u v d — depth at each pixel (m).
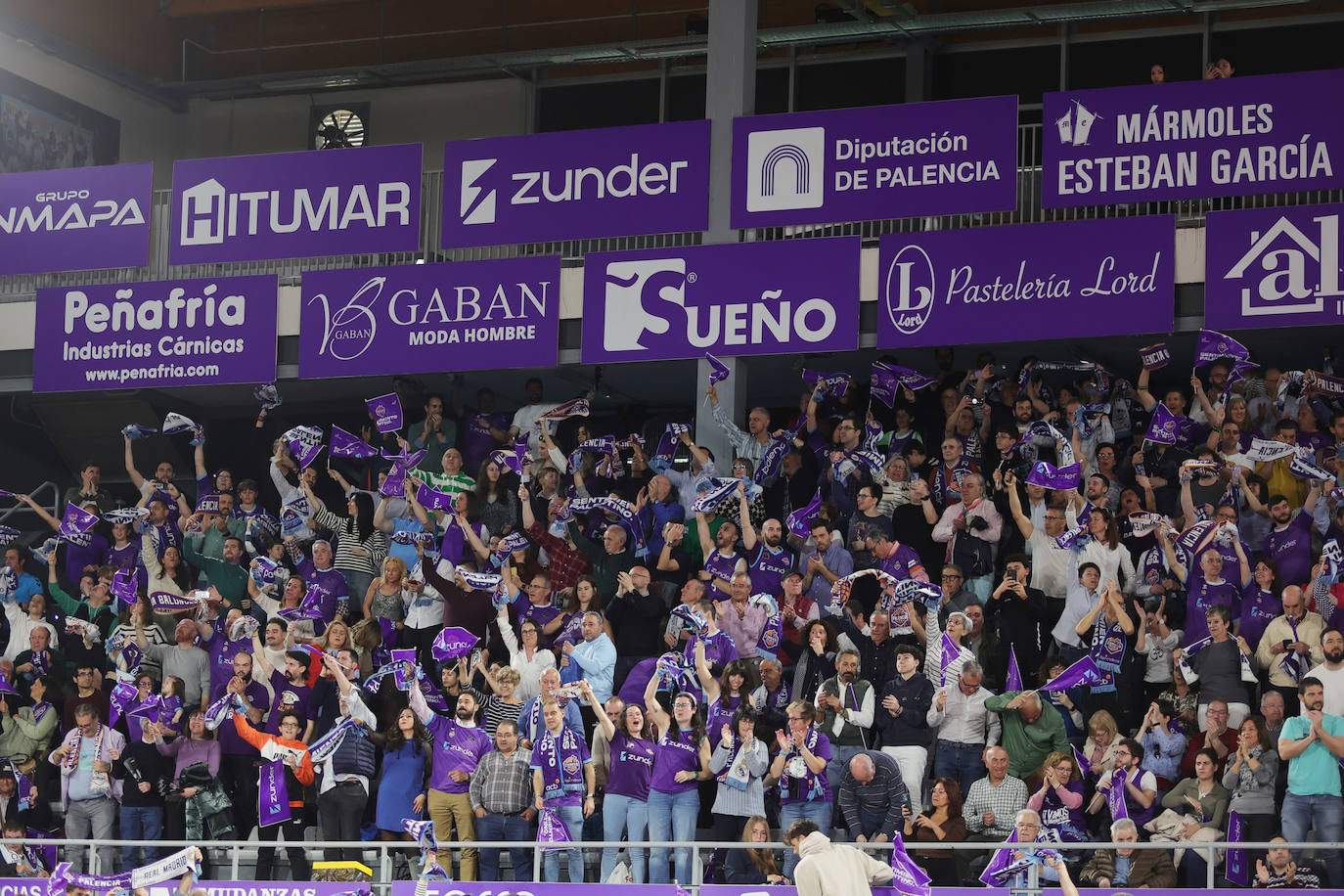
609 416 68.81
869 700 45.28
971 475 51.66
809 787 43.44
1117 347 58.56
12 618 59.19
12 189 66.06
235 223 63.44
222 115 81.06
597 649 48.47
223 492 61.09
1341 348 57.06
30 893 47.09
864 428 55.59
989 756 43.09
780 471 56.97
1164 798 43.31
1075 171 55.84
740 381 58.16
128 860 49.22
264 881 44.66
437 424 62.28
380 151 62.28
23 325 65.31
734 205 58.78
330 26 79.56
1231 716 44.78
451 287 61.06
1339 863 41.00
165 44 80.69
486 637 52.50
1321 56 67.00
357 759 46.75
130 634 53.47
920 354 60.34
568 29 76.62
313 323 62.12
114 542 63.72
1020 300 55.50
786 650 49.91
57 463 73.38
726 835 44.31
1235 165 54.28
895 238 57.16
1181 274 54.47
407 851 46.44
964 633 46.19
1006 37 70.75
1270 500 52.56
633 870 44.03
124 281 65.62
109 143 77.56
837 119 58.12
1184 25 68.69
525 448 56.25
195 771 48.22
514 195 61.00
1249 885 41.66
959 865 42.28
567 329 60.19
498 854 45.62
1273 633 46.06
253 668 51.12
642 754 44.84
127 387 63.69
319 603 54.69
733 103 59.59
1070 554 49.25
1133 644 47.97
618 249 61.47
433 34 78.31
